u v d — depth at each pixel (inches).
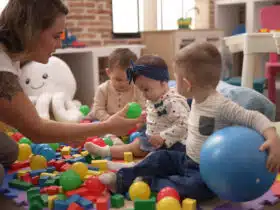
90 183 53.8
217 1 197.0
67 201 48.9
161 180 54.1
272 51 88.7
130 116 74.1
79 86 146.7
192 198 51.2
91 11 167.9
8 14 48.9
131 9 189.6
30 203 50.0
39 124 52.6
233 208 48.5
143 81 66.3
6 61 50.7
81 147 78.2
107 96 91.8
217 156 45.4
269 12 140.2
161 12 199.3
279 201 51.7
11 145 64.6
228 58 180.1
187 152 55.8
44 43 50.6
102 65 171.0
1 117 51.4
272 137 45.2
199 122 53.5
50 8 48.6
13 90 50.4
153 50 181.2
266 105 72.1
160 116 67.9
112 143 80.0
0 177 54.6
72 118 100.3
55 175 58.9
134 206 47.4
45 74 112.3
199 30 179.3
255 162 44.0
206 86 52.6
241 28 196.5
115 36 183.9
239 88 75.7
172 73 172.7
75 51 134.0
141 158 72.9
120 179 54.5
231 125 52.2
